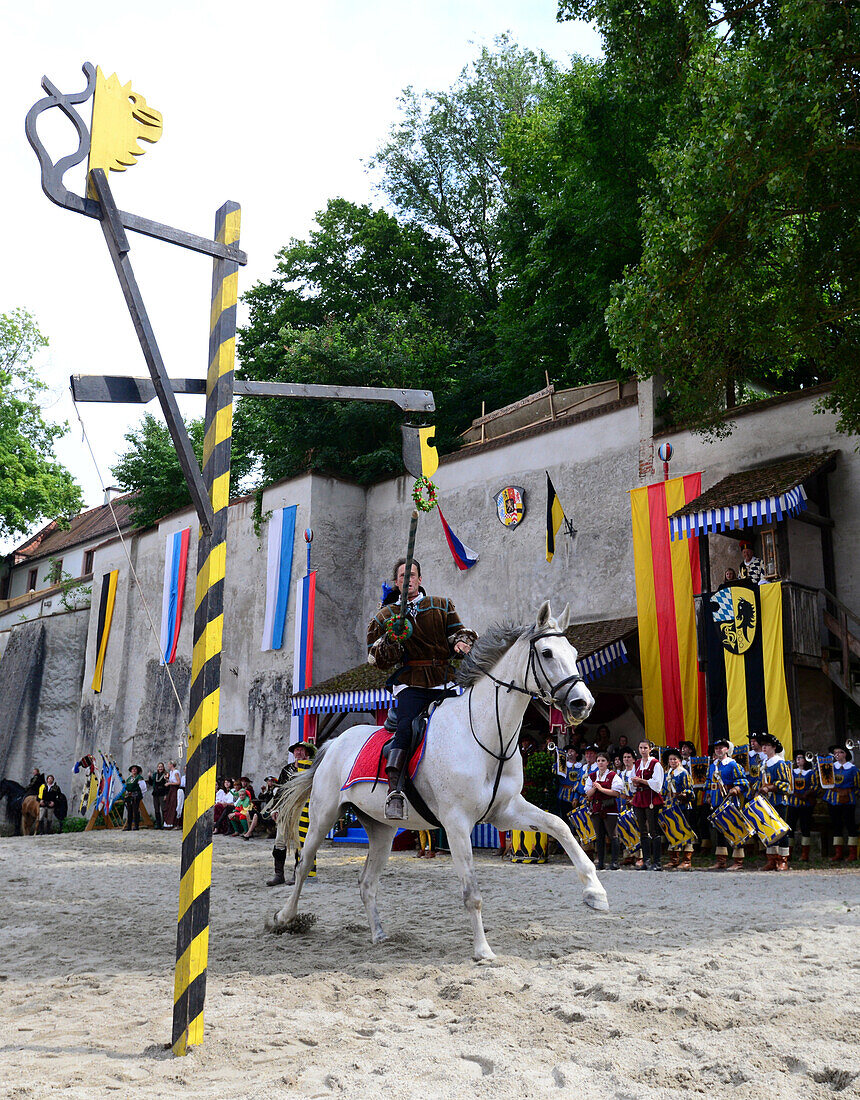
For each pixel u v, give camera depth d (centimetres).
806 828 1441
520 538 2244
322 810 797
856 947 679
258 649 2842
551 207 2361
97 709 3659
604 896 651
